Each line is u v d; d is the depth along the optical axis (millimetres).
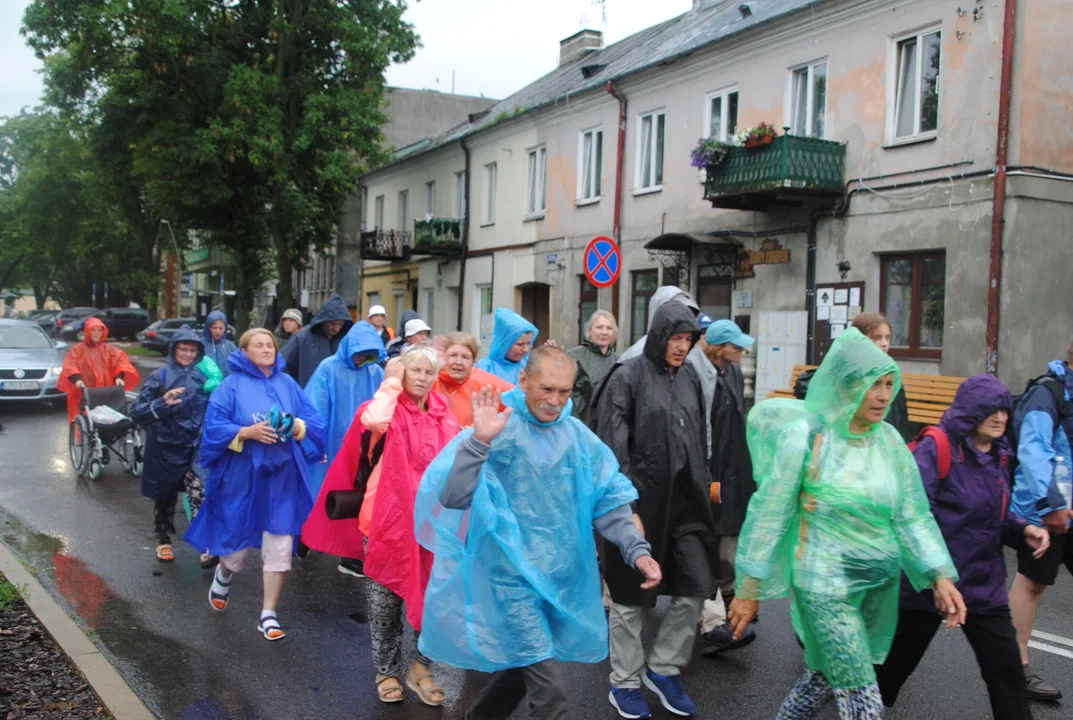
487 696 3613
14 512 8844
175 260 50188
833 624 3363
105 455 10781
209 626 5703
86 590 6387
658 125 19859
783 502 3457
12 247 66062
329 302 8914
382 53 27000
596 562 3588
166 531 7273
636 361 4625
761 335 16422
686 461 4488
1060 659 5320
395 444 4484
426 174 31297
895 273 14367
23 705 4281
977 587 3748
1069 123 13078
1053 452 4414
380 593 4555
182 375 7246
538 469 3449
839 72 15172
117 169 29938
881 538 3443
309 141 26406
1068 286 13188
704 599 4527
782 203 15641
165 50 26188
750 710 4551
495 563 3371
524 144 24766
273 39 26875
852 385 3404
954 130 13383
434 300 30141
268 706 4508
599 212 21578
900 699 4695
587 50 29734
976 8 13094
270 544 5496
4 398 16766
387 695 4582
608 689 4836
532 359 3486
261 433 5344
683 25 23172
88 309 54281
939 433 3811
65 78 27500
